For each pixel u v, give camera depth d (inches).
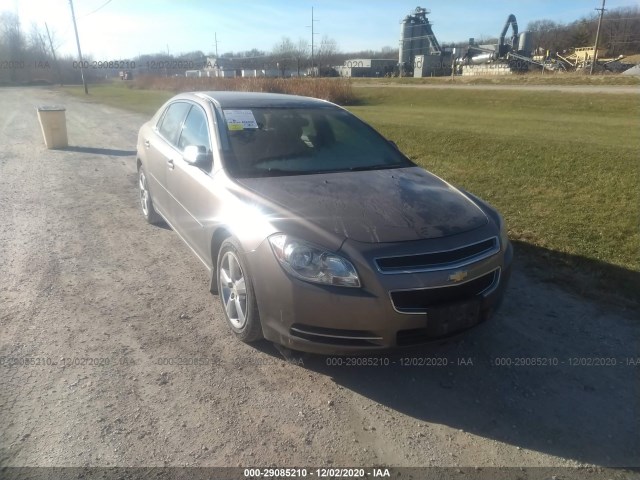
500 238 127.2
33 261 185.5
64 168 361.1
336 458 96.3
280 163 149.8
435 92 1258.6
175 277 174.1
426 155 398.3
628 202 249.0
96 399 110.0
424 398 114.5
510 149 387.5
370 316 107.2
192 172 158.2
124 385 115.0
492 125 588.4
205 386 115.8
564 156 353.4
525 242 206.2
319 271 108.4
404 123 587.8
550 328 144.7
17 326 138.9
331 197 128.1
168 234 217.2
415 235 113.9
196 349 130.3
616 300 160.1
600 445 100.9
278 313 114.5
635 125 624.1
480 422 107.1
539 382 120.6
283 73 2304.4
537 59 2268.7
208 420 104.9
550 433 104.0
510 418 108.3
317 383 118.5
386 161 165.0
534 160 349.4
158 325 141.9
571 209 243.0
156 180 202.5
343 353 111.4
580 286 169.3
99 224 230.5
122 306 152.6
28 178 325.7
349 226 114.6
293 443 99.7
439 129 508.4
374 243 110.1
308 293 109.0
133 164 380.5
